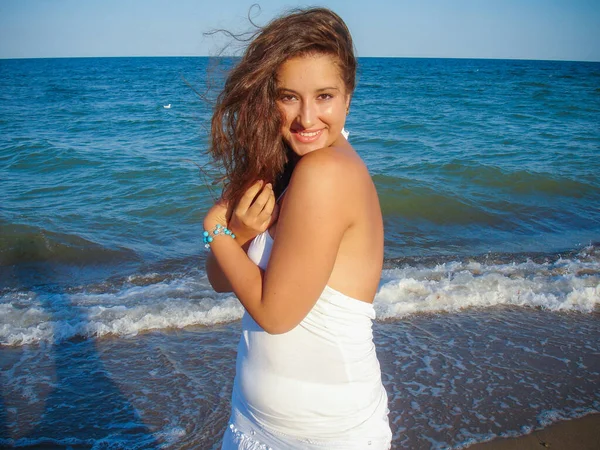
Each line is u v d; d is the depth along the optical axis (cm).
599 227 766
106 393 355
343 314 139
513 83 4494
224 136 152
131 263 612
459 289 507
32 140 1444
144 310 464
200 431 320
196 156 1217
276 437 147
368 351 146
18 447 306
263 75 133
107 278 570
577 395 350
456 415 329
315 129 137
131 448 305
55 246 652
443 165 1088
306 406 141
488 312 472
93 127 1812
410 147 1382
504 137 1566
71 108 2470
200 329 439
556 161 1192
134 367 386
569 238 714
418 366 382
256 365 146
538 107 2478
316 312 138
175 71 6888
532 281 532
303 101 134
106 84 4512
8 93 3512
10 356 401
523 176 1002
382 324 447
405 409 334
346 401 141
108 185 945
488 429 316
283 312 130
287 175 155
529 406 338
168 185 930
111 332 433
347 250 137
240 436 155
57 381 369
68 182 973
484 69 8481
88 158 1167
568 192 945
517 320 458
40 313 466
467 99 2941
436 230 748
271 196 137
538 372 377
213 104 160
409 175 1026
